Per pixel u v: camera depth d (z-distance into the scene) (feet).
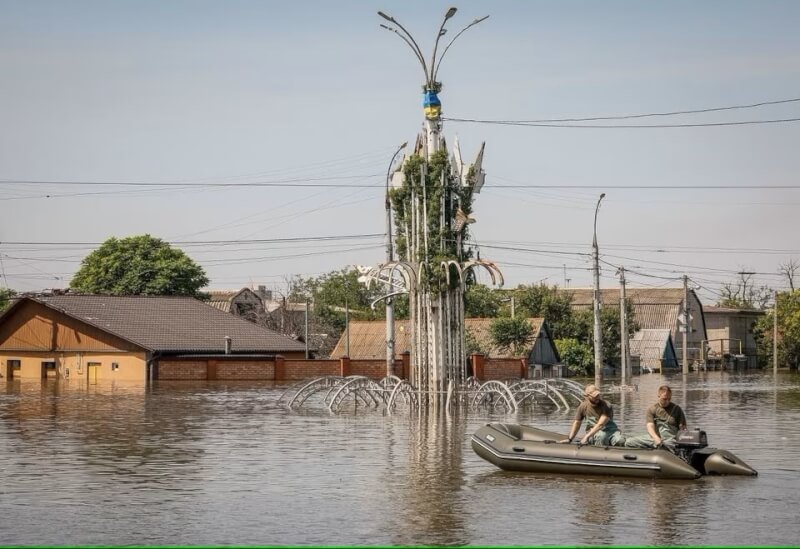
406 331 249.96
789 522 53.31
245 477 68.59
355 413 119.75
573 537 50.29
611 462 66.33
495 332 245.24
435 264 121.39
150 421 109.60
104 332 209.36
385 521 54.19
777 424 108.27
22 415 117.60
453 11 122.93
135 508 57.77
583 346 276.82
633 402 146.30
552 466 68.08
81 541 49.83
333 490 63.31
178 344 211.61
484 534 51.06
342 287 329.31
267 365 205.26
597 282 183.73
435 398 122.42
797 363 361.51
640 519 54.19
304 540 49.98
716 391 183.01
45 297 221.87
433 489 63.41
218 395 155.53
